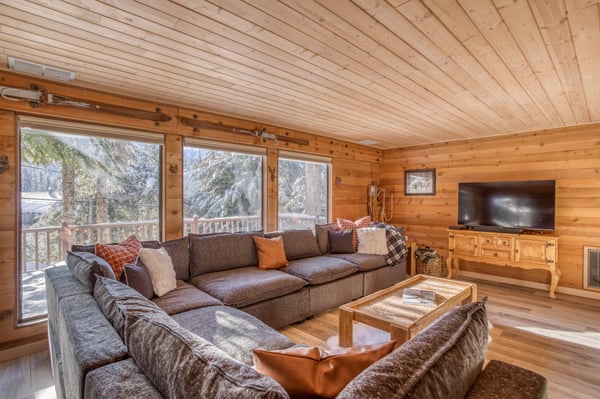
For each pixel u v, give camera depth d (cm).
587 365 236
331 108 338
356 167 554
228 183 406
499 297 393
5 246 244
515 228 425
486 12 162
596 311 344
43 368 233
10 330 246
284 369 89
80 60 221
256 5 157
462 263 503
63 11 161
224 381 73
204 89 282
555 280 384
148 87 277
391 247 424
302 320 315
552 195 402
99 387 91
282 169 461
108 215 308
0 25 174
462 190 484
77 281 193
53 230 279
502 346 265
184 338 92
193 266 300
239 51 208
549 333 289
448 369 81
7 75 243
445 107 330
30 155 264
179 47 202
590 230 393
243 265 330
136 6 157
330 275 332
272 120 393
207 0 152
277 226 431
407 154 572
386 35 185
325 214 514
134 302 132
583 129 399
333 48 203
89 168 298
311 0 153
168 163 329
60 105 265
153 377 91
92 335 121
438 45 197
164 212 328
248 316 207
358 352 97
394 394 67
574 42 191
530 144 439
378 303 253
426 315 227
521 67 228
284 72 241
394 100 307
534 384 97
